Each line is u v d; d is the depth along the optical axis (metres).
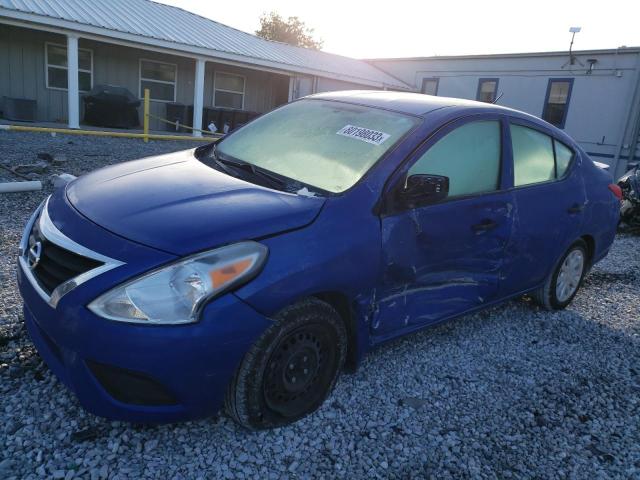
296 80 20.20
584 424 3.05
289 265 2.43
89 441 2.41
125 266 2.21
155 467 2.32
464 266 3.43
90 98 15.65
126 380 2.21
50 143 11.39
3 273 4.05
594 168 4.74
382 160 2.99
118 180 2.95
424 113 3.38
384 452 2.62
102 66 16.53
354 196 2.80
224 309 2.25
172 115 17.70
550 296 4.55
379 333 3.01
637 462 2.76
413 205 3.00
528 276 4.09
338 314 2.73
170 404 2.29
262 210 2.57
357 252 2.69
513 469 2.62
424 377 3.35
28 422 2.48
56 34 15.45
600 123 17.59
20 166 8.00
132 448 2.42
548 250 4.14
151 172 3.06
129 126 16.39
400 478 2.46
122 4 17.69
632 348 4.14
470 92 21.03
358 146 3.15
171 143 14.41
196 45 15.80
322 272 2.53
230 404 2.48
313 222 2.61
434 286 3.26
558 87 18.48
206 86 18.97
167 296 2.19
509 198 3.67
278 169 3.15
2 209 5.87
